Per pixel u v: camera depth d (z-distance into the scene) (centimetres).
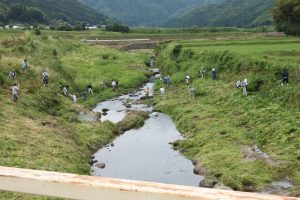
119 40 11100
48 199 1628
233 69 4944
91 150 3192
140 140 3500
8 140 2594
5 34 8256
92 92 5388
